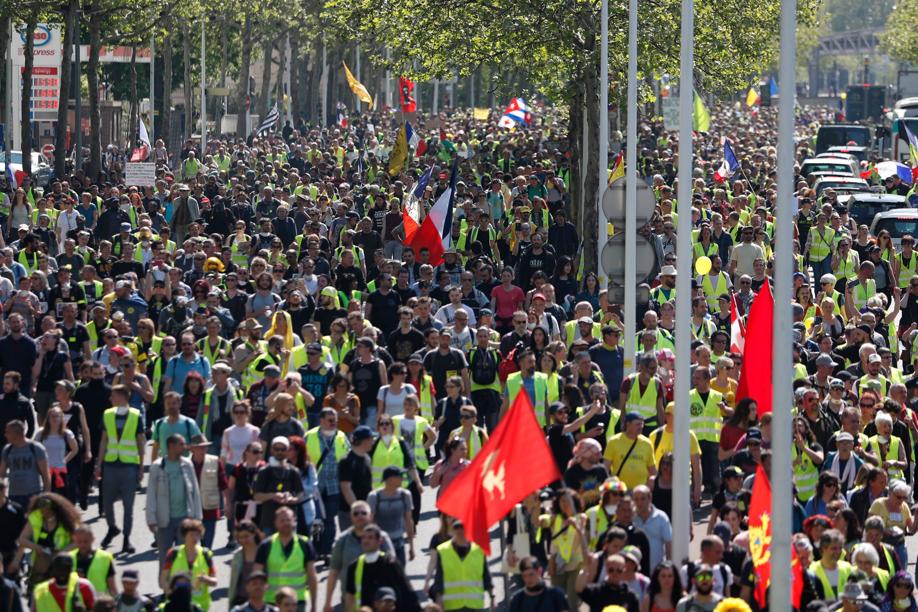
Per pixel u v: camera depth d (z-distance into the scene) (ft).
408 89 515.09
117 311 201.57
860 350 193.26
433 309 221.87
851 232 357.41
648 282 254.47
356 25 366.63
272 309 212.84
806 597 123.95
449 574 121.39
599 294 231.91
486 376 186.60
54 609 117.08
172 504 142.31
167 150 605.73
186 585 118.21
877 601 122.72
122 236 261.65
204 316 195.62
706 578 113.19
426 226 260.62
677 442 136.77
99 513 171.63
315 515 143.54
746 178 444.55
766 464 140.05
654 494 144.56
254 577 113.60
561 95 347.36
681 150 142.00
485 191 362.12
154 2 469.16
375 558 118.73
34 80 562.66
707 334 212.64
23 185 350.64
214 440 165.37
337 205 319.47
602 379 178.09
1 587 117.80
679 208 140.67
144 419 176.24
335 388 164.14
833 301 229.45
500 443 120.06
